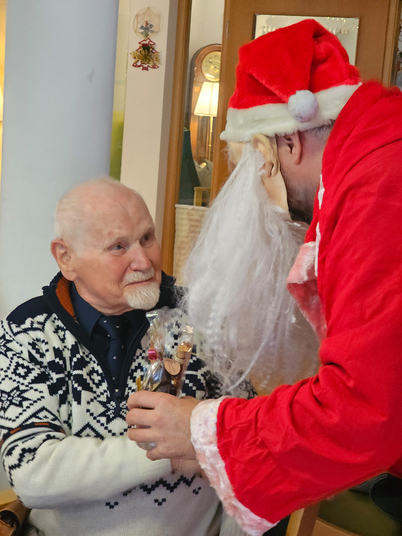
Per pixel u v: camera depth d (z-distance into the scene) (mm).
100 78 2068
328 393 718
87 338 1182
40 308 1243
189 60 4227
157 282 1250
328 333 762
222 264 997
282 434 745
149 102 4055
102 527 1116
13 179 2070
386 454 700
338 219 765
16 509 1187
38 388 1146
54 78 2004
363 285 701
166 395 890
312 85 872
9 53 2037
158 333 982
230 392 1222
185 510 1155
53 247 1226
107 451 1059
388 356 674
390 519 1211
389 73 3420
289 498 776
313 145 874
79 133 2051
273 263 956
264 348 1036
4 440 1106
